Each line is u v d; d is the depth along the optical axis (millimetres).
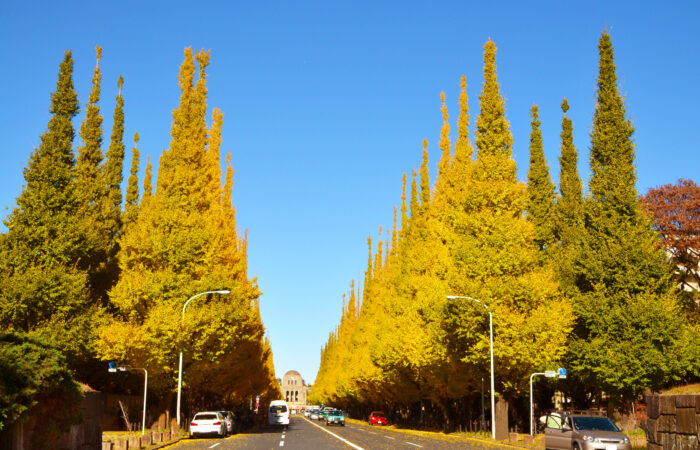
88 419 18141
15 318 30031
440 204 44531
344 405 125375
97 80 40688
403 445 28766
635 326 28047
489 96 35281
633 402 29812
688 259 41531
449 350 35938
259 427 57719
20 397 12648
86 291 33312
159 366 35000
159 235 35906
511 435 30672
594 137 30969
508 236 32250
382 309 59625
